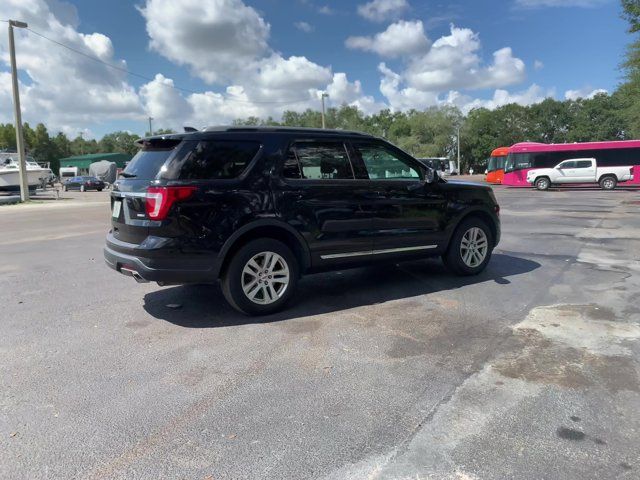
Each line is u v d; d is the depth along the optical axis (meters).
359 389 3.40
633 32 22.78
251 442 2.79
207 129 4.75
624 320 4.72
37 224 15.06
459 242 6.36
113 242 4.97
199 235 4.52
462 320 4.80
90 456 2.67
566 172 28.11
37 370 3.77
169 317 5.01
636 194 23.12
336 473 2.50
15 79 27.02
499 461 2.58
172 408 3.18
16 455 2.68
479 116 85.50
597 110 77.56
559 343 4.16
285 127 5.12
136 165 4.93
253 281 4.88
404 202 5.75
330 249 5.24
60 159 92.69
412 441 2.77
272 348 4.15
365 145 5.59
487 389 3.37
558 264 7.33
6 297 5.90
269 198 4.83
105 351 4.13
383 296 5.67
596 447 2.69
